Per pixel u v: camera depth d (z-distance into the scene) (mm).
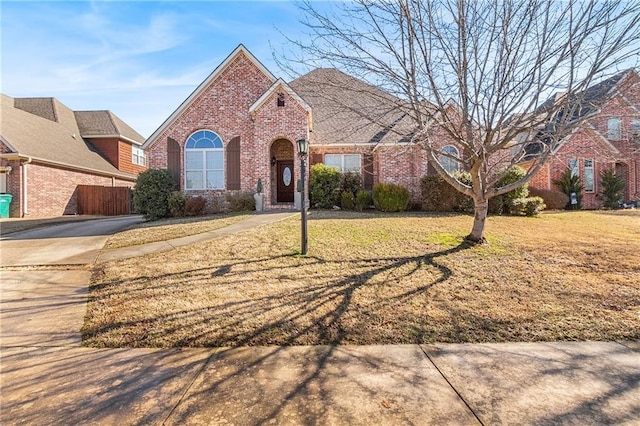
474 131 7379
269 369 3223
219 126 16297
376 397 2779
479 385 2943
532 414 2568
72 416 2586
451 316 4402
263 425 2457
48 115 25219
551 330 4047
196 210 14914
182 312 4555
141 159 30688
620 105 7285
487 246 7883
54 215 20297
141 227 11859
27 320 4406
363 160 17734
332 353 3531
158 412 2617
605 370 3193
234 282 5695
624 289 5332
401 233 9305
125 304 4863
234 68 16422
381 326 4137
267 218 12133
